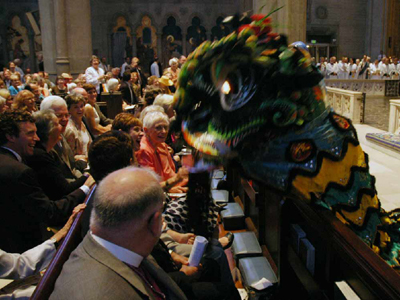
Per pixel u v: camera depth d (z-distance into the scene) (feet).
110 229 4.21
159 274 4.97
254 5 32.40
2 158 8.52
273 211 10.25
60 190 10.33
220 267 8.32
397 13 81.05
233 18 5.84
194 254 7.32
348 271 6.61
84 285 3.93
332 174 5.85
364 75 64.23
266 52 5.48
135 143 11.75
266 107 5.56
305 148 5.76
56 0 46.24
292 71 5.46
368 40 83.66
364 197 6.11
